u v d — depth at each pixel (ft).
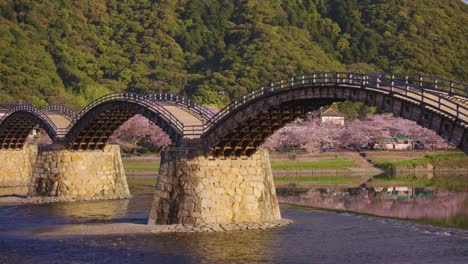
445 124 150.41
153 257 187.01
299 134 573.74
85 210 287.69
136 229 224.74
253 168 231.50
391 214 266.98
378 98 173.37
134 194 350.23
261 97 207.31
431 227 232.94
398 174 516.73
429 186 400.88
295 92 199.31
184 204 222.69
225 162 226.99
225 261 182.09
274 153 570.87
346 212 272.92
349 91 183.01
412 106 161.17
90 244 204.74
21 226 245.65
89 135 322.34
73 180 323.16
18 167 424.46
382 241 207.51
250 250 194.29
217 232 218.38
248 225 224.53
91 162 328.70
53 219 262.88
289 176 489.26
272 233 218.79
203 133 225.97
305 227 230.68
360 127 631.56
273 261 181.68
